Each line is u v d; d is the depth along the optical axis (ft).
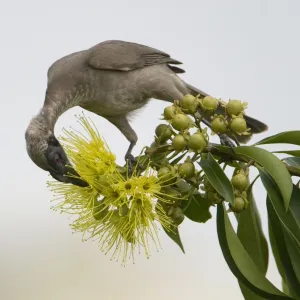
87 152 20.24
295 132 19.86
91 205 20.16
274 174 18.20
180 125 19.90
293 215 18.47
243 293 20.54
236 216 21.26
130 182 19.57
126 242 19.89
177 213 19.76
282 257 18.92
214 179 18.19
